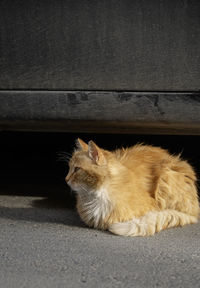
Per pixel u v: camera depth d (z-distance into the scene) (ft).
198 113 6.73
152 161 7.19
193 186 7.23
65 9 6.66
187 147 9.57
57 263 5.91
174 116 6.75
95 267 5.84
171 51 6.65
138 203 6.79
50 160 9.62
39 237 6.46
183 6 6.58
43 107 6.83
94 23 6.66
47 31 6.71
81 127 7.17
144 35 6.64
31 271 5.77
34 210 7.27
